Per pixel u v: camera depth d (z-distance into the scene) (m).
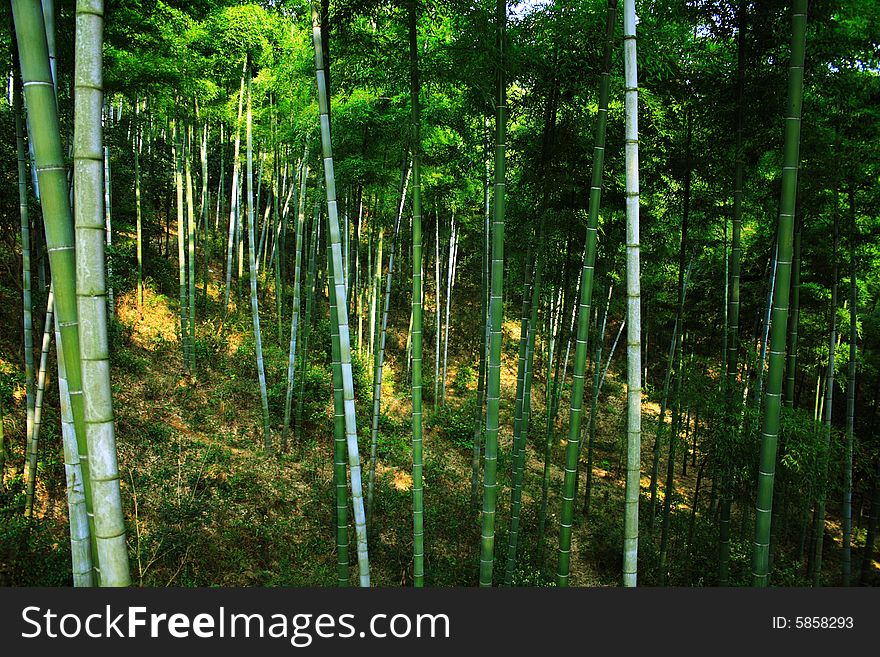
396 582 7.33
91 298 2.10
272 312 14.34
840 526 12.90
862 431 12.47
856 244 8.45
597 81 6.48
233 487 8.06
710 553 8.31
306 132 10.05
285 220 14.04
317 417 10.78
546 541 9.52
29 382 6.12
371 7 5.44
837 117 6.68
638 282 3.70
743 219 8.98
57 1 5.38
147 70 8.26
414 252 5.40
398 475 10.50
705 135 7.24
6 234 7.65
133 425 8.49
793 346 7.26
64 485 6.51
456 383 15.65
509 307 20.66
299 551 7.44
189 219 10.73
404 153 9.41
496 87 5.19
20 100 5.56
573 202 7.81
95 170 2.10
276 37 8.98
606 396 17.23
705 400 6.67
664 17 6.10
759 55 6.07
